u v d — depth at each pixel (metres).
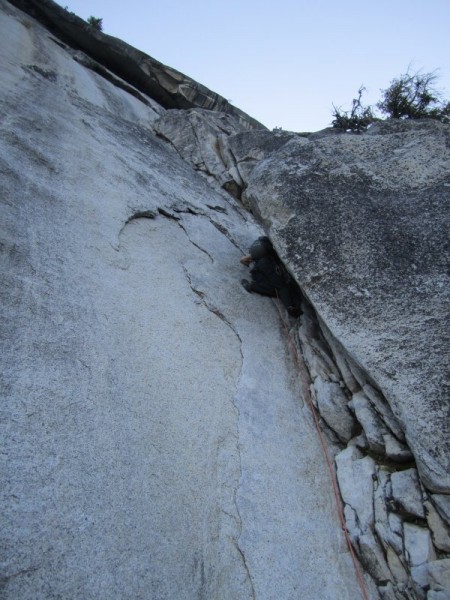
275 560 2.41
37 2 11.43
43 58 8.47
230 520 2.46
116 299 3.30
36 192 3.62
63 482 1.98
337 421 3.34
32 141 4.31
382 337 2.95
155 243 4.48
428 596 2.22
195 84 13.33
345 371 3.48
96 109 6.88
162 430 2.62
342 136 4.46
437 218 3.40
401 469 2.83
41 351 2.45
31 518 1.78
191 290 4.20
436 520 2.43
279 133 7.46
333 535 2.71
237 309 4.36
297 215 3.89
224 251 5.41
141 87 13.45
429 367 2.63
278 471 2.91
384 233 3.46
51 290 2.88
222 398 3.20
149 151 6.77
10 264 2.80
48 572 1.67
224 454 2.79
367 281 3.28
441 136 4.10
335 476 3.06
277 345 4.16
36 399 2.21
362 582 2.50
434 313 2.87
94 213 4.03
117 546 1.93
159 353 3.16
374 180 3.88
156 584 1.93
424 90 9.70
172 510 2.26
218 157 8.03
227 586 2.16
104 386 2.57
